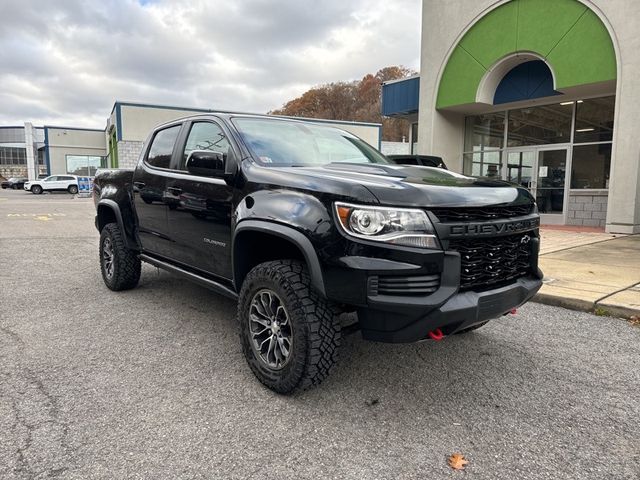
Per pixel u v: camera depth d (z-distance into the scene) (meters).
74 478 2.15
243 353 3.35
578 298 4.84
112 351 3.70
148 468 2.23
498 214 2.90
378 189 2.60
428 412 2.79
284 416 2.73
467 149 15.33
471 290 2.73
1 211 18.78
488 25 12.67
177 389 3.05
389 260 2.50
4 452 2.34
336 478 2.18
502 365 3.47
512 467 2.27
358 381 3.19
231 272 3.48
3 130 71.69
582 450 2.41
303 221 2.75
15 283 5.98
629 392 3.05
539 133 13.54
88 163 51.81
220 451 2.38
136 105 26.97
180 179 4.06
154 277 6.25
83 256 8.08
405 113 16.34
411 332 2.54
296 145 3.83
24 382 3.13
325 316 2.79
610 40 10.52
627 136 10.41
